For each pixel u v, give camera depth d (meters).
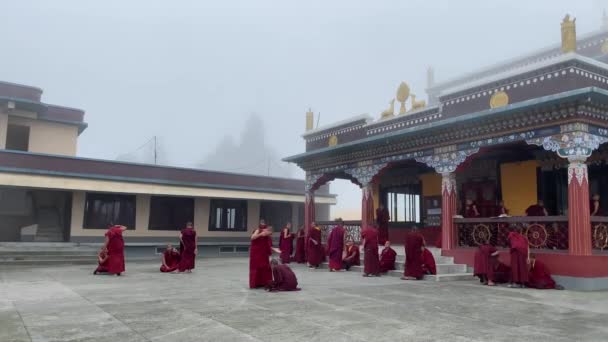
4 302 9.02
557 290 11.30
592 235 12.14
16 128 27.77
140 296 9.88
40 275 14.65
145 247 26.08
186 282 12.66
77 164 23.66
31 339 6.00
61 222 25.59
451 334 6.50
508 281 12.40
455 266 14.26
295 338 6.17
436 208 19.84
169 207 27.20
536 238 12.83
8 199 25.33
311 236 18.14
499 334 6.52
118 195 25.56
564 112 12.12
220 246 28.88
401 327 6.91
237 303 8.99
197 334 6.36
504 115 13.30
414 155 16.62
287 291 10.73
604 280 11.67
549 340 6.20
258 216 30.59
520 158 16.62
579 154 11.84
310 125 22.72
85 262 20.98
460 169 15.03
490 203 17.55
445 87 24.59
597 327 7.02
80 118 28.92
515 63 21.70
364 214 18.66
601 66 12.59
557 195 15.48
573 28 12.26
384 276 14.43
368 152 18.64
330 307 8.59
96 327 6.75
